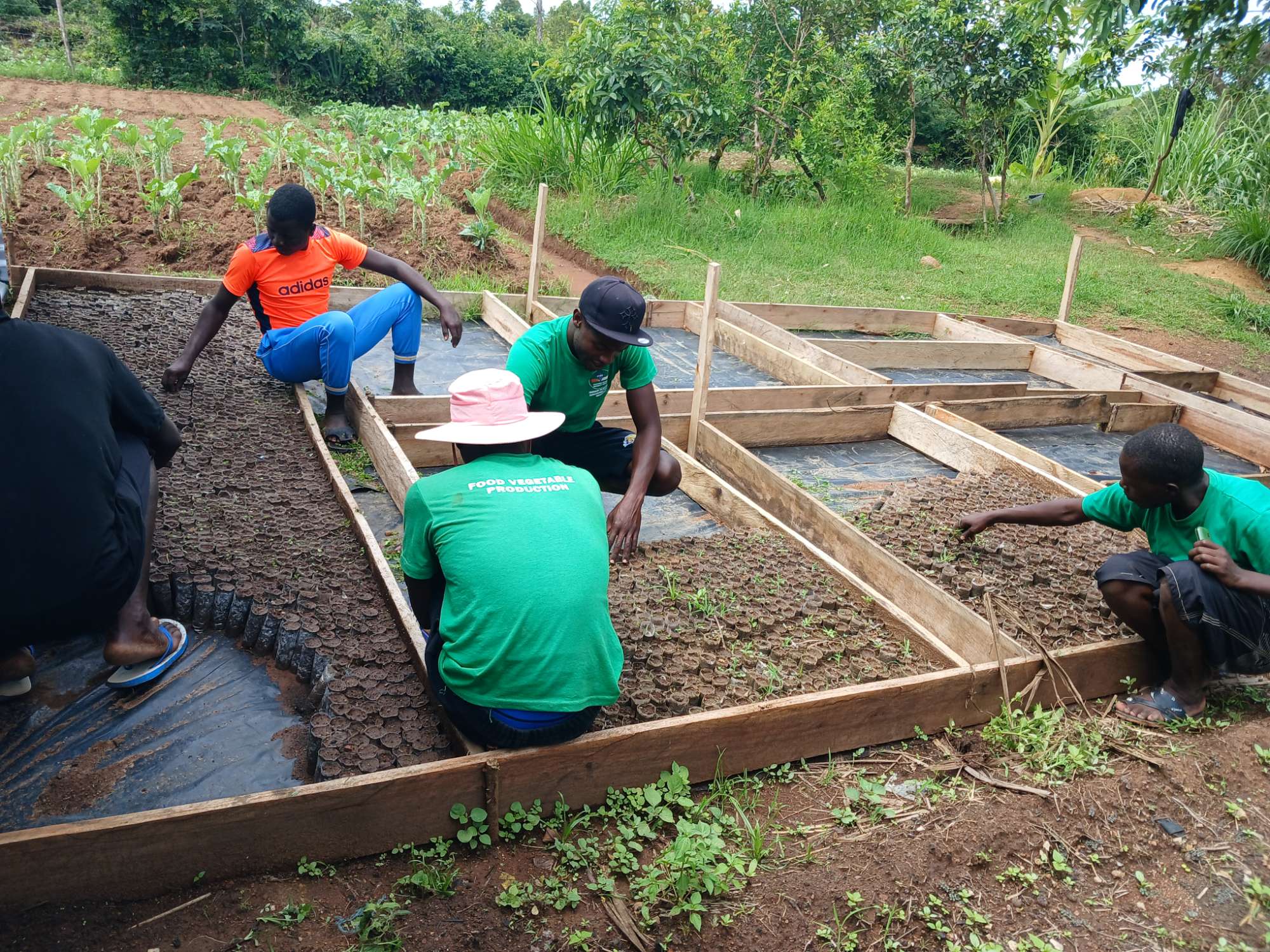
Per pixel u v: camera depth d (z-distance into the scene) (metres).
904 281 12.29
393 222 10.73
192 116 19.98
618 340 3.62
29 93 21.55
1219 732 3.78
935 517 5.43
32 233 8.93
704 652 3.90
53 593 2.76
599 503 3.09
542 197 8.21
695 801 3.24
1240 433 7.71
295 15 31.19
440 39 35.44
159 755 3.22
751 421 6.54
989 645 4.04
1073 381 9.20
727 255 12.27
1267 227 14.69
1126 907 2.91
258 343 6.80
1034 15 6.12
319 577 4.07
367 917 2.60
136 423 3.25
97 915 2.55
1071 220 17.84
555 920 2.70
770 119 15.91
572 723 2.97
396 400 5.82
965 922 2.81
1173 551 3.95
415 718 3.27
